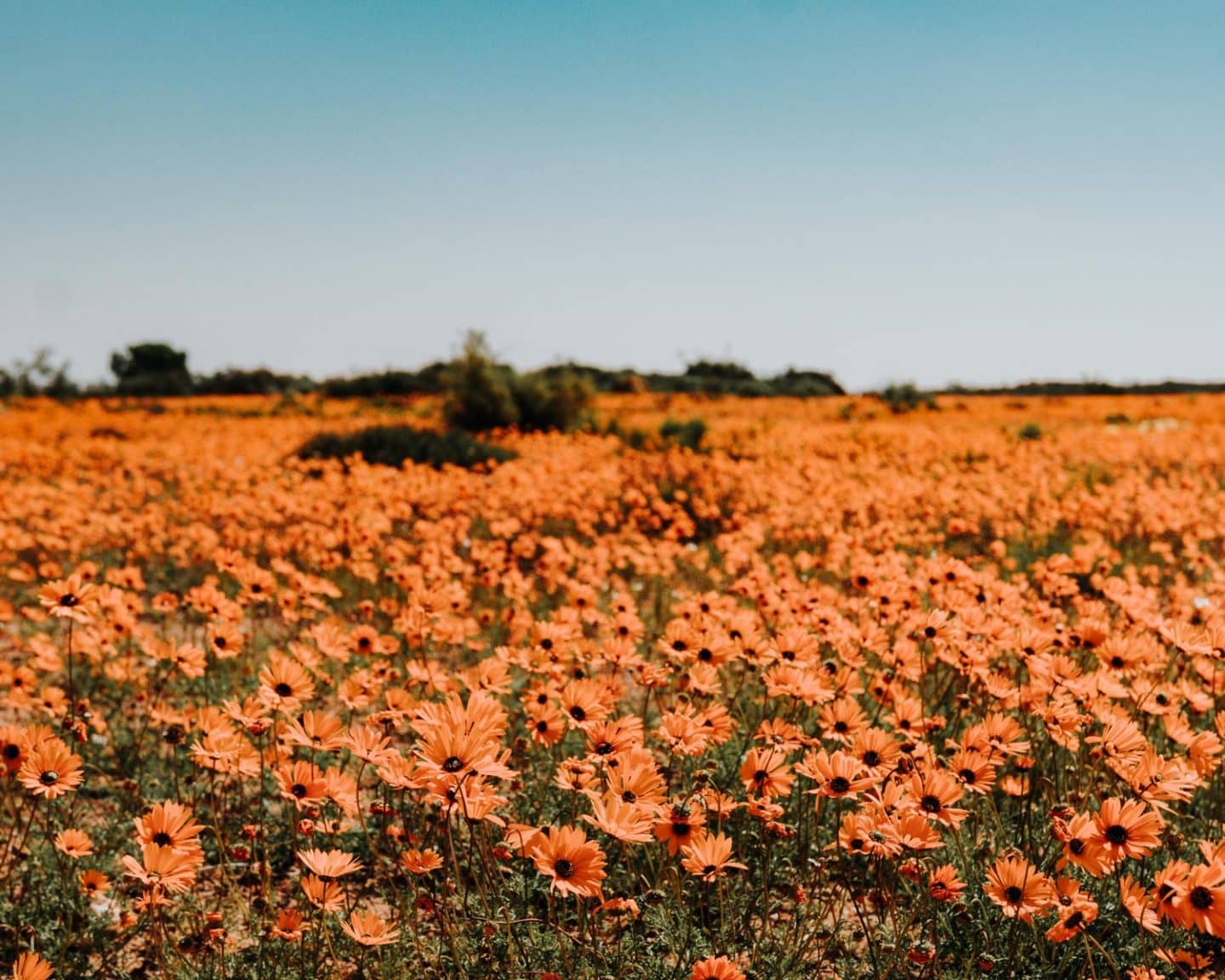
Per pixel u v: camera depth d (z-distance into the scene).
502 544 8.24
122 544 9.46
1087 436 22.38
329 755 4.21
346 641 4.17
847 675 3.69
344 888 3.47
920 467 17.23
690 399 53.62
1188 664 4.32
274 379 71.50
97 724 4.14
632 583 8.30
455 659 5.86
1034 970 2.87
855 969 2.88
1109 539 9.75
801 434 23.97
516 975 2.74
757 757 2.85
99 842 3.68
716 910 3.23
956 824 2.62
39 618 5.77
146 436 29.00
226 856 3.61
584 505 10.67
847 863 3.54
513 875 3.20
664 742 3.89
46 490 11.76
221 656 4.05
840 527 9.48
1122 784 3.16
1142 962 2.78
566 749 4.32
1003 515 10.69
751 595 5.38
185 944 2.80
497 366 26.11
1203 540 9.56
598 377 64.31
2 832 3.73
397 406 42.09
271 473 15.54
